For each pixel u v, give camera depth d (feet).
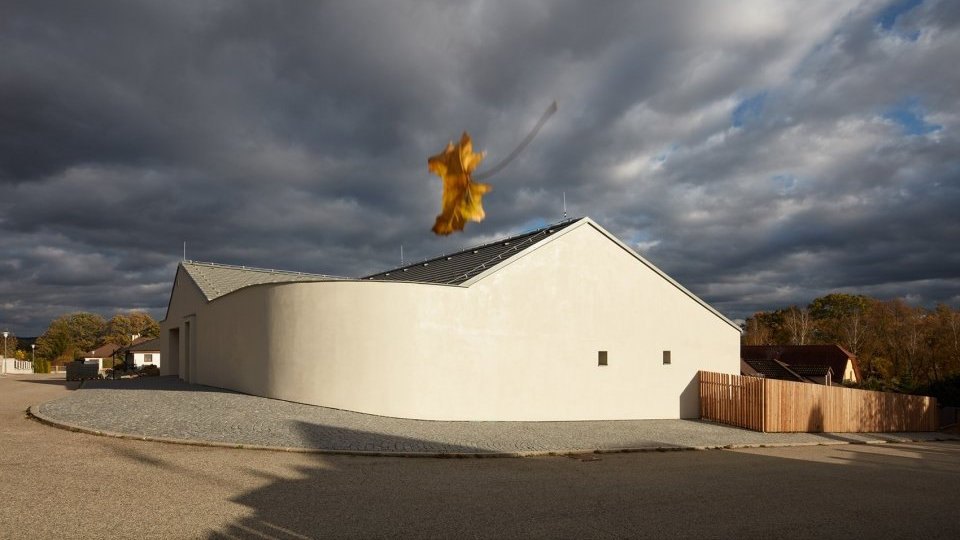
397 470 34.30
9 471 29.78
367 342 55.52
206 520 22.97
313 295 58.18
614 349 64.85
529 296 60.90
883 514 28.12
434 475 33.35
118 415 47.65
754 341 245.65
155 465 32.22
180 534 21.27
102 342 311.88
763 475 37.55
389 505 26.32
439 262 90.94
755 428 61.46
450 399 56.13
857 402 71.00
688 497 29.99
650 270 67.72
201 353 80.59
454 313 57.16
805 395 65.05
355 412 54.60
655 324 67.46
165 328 106.22
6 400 61.31
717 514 26.71
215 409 51.70
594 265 64.54
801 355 151.84
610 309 65.00
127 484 27.94
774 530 24.56
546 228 72.08
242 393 64.44
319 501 26.48
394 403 54.60
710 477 35.99
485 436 47.44
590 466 38.47
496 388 58.44
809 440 58.34
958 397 93.25
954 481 38.32
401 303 55.52
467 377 57.16
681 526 24.52
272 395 60.13
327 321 57.16
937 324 168.55
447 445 42.47
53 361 251.60
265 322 62.18
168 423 44.47
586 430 54.34
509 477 33.65
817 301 235.81
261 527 22.43
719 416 66.39
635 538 22.71
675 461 41.96
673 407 67.67
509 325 59.62
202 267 94.58
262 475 31.07
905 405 76.23
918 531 25.41
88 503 24.67
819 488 33.91
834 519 26.76
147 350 146.72
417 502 27.04
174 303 100.07
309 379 57.41
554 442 46.42
